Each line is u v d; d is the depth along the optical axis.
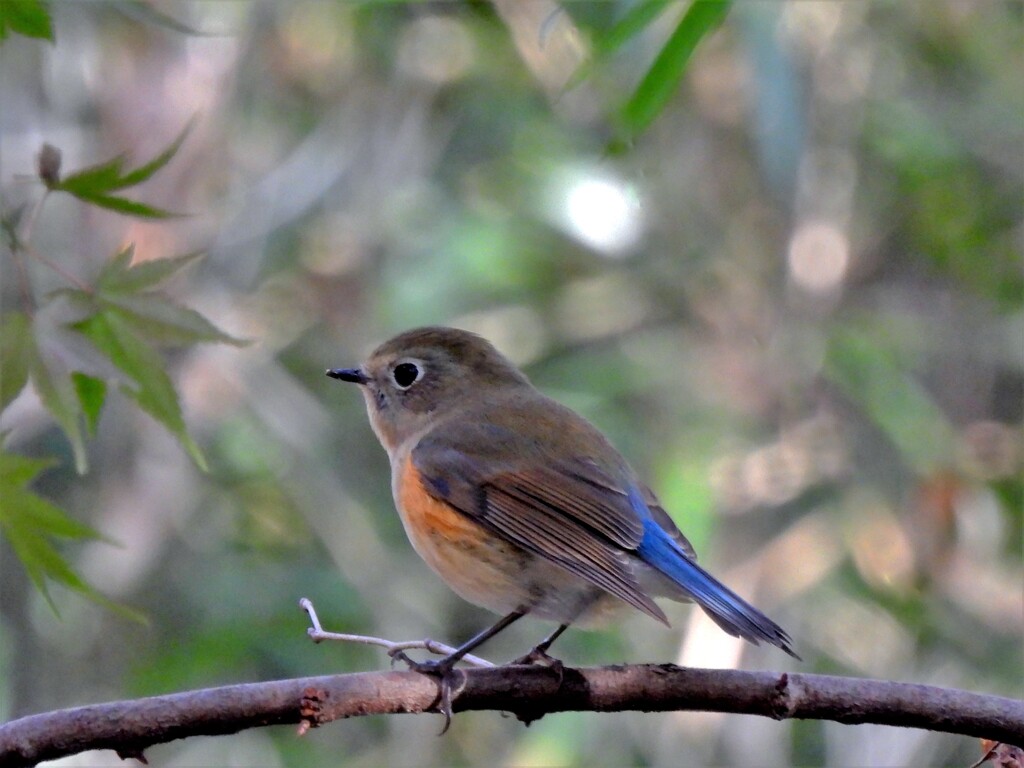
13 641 11.98
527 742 11.79
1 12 5.67
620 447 12.14
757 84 11.27
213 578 12.38
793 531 12.12
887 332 12.40
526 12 12.23
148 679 11.62
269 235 12.91
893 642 11.83
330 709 5.12
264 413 12.68
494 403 7.90
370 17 12.86
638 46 10.06
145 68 12.41
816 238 12.70
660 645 12.06
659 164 12.81
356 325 12.98
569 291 12.88
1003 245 12.87
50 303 5.47
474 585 7.19
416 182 12.97
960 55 13.15
